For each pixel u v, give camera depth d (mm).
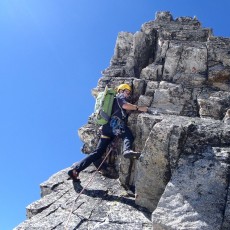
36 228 3121
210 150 3078
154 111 4102
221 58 4934
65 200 3664
